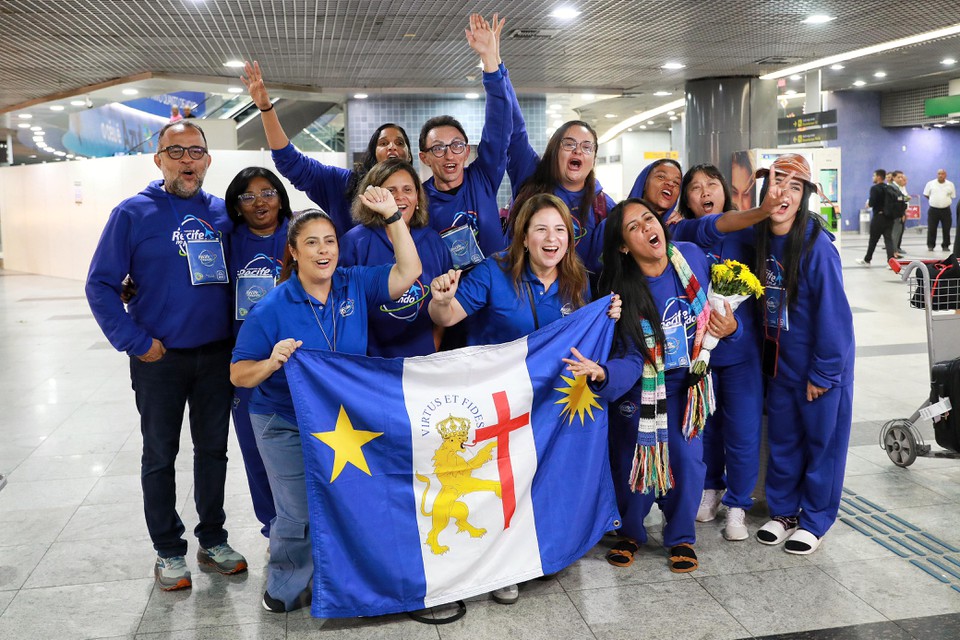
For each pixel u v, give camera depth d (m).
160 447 3.41
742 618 3.09
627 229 3.42
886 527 3.91
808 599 3.23
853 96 24.58
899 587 3.31
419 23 8.92
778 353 3.71
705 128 14.02
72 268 17.30
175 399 3.43
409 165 3.44
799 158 3.53
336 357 3.00
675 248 3.51
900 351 7.87
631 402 3.58
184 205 3.45
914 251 18.41
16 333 10.45
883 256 16.94
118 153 16.64
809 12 9.12
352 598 3.03
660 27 9.58
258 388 3.12
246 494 4.61
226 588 3.46
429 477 3.11
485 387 3.17
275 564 3.24
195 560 3.75
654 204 4.14
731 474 3.87
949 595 3.23
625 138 23.94
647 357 3.41
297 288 3.07
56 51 9.95
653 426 3.43
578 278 3.38
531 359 3.25
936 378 4.52
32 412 6.51
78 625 3.15
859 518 4.03
